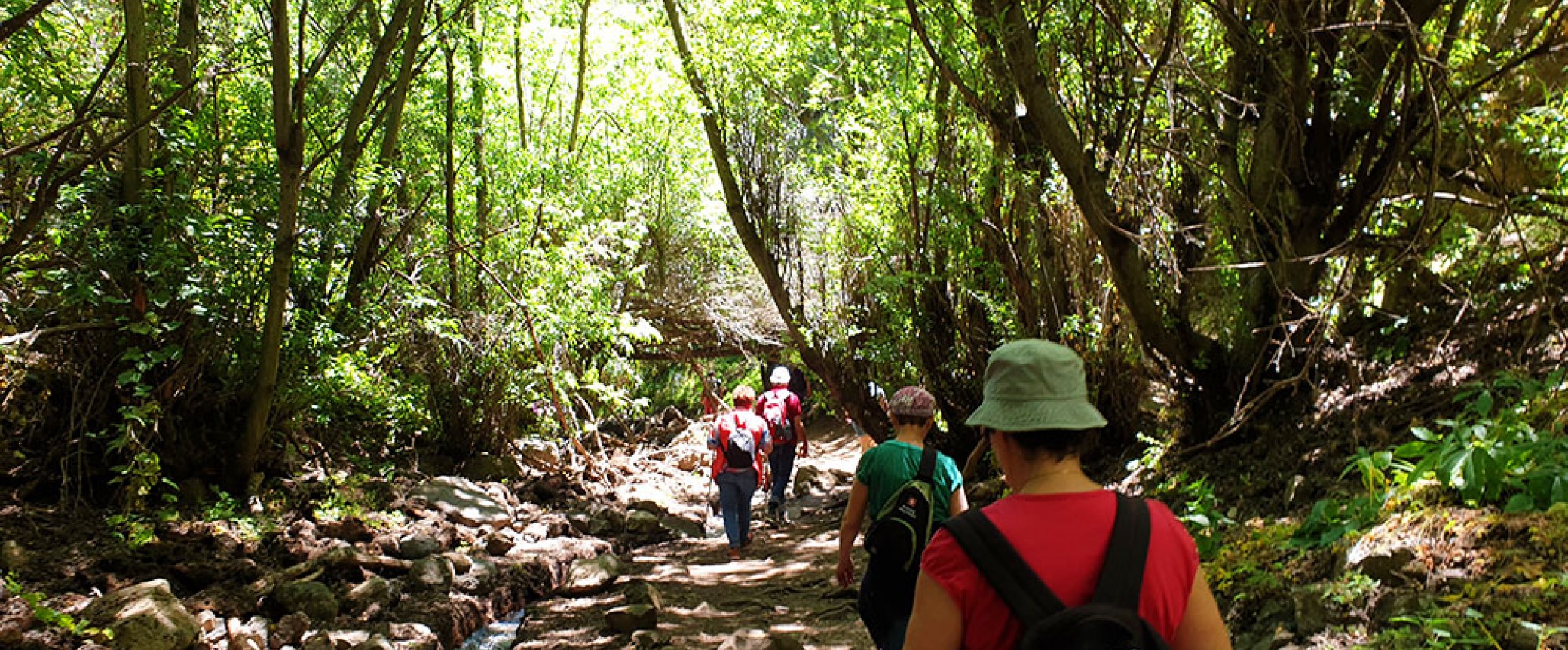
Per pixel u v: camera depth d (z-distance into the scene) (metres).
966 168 8.81
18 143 6.66
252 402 7.60
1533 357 5.82
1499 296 6.45
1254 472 6.57
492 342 10.80
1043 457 2.16
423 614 6.55
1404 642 3.91
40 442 6.95
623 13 14.29
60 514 6.57
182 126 6.90
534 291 10.99
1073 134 6.51
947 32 7.06
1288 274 6.77
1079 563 1.99
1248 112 7.20
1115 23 6.15
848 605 6.96
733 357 17.92
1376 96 6.66
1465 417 5.55
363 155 9.16
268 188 7.56
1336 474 5.87
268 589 6.36
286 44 6.98
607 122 14.61
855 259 10.16
